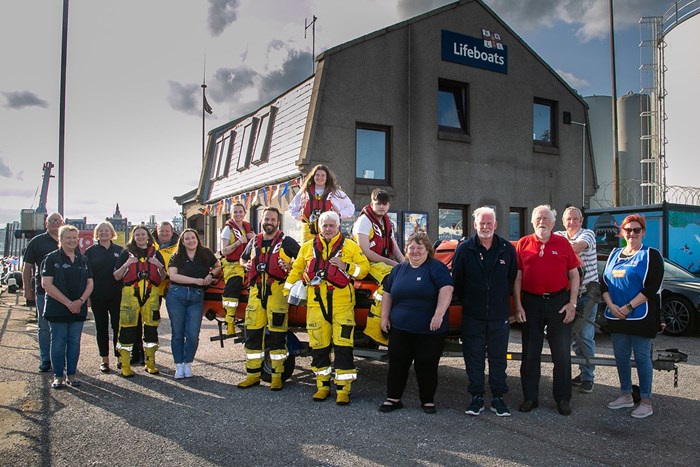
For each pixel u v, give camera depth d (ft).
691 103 61.98
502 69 45.98
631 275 15.92
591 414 15.87
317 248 17.11
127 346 20.25
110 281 21.02
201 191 62.80
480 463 12.28
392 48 40.86
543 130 49.16
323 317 17.07
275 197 43.42
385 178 41.01
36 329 31.99
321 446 13.29
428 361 15.87
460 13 44.16
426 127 42.01
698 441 13.71
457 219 44.04
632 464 12.28
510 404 16.96
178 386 19.03
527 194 46.83
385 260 18.37
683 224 38.37
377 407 16.63
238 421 15.20
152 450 13.07
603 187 65.62
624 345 16.30
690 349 25.40
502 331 15.89
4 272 66.85
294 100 43.14
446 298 15.61
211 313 22.77
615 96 57.52
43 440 13.73
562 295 16.01
